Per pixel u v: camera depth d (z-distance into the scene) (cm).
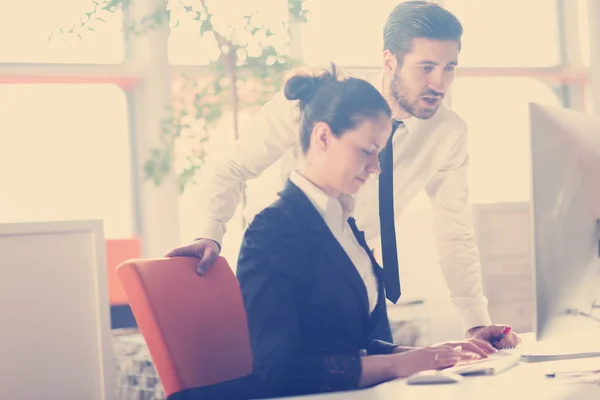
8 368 194
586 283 144
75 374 202
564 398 121
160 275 164
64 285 203
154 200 394
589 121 146
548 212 138
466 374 145
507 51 477
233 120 355
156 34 392
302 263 205
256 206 289
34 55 395
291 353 182
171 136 369
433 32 290
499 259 407
